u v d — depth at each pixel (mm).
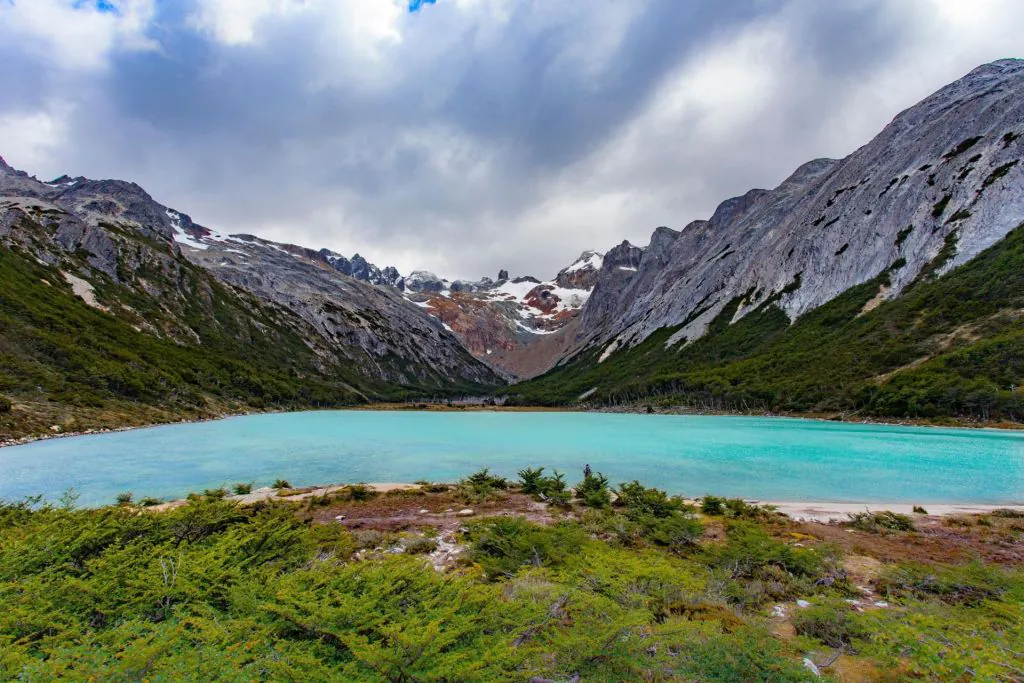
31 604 6543
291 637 6250
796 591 11344
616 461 42250
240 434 64438
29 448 44500
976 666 6395
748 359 128000
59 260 128125
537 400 194000
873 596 11398
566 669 6184
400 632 5672
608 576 9484
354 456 46156
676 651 7102
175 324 137500
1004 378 62625
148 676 5098
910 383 70875
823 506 24422
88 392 65000
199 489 30016
